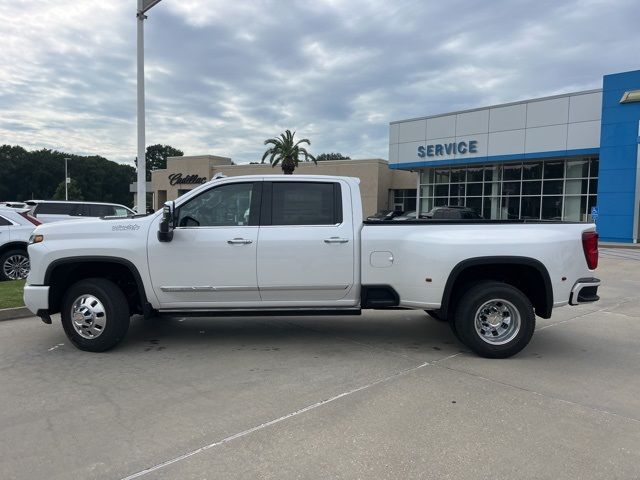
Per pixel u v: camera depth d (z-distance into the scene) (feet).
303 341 20.94
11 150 378.32
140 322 24.27
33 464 10.86
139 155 45.32
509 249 18.21
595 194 92.32
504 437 12.16
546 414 13.53
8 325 23.62
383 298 19.03
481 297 18.26
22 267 36.09
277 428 12.59
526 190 102.06
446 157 109.40
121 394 14.88
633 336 22.22
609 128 85.92
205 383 15.83
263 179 19.19
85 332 18.98
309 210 19.10
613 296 33.06
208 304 19.07
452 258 18.25
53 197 377.71
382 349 19.80
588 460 11.09
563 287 18.54
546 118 94.27
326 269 18.79
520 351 19.22
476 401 14.40
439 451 11.45
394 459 11.08
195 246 18.52
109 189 409.69
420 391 15.17
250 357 18.65
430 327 23.56
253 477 10.34
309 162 166.50
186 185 194.70
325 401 14.35
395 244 18.72
